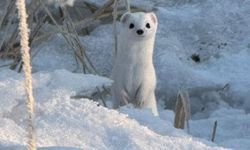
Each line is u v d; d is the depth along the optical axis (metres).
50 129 4.34
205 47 11.41
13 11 7.83
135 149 4.17
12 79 5.14
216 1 12.60
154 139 4.34
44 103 4.72
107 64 10.53
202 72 10.60
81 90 5.22
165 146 4.29
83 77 5.41
